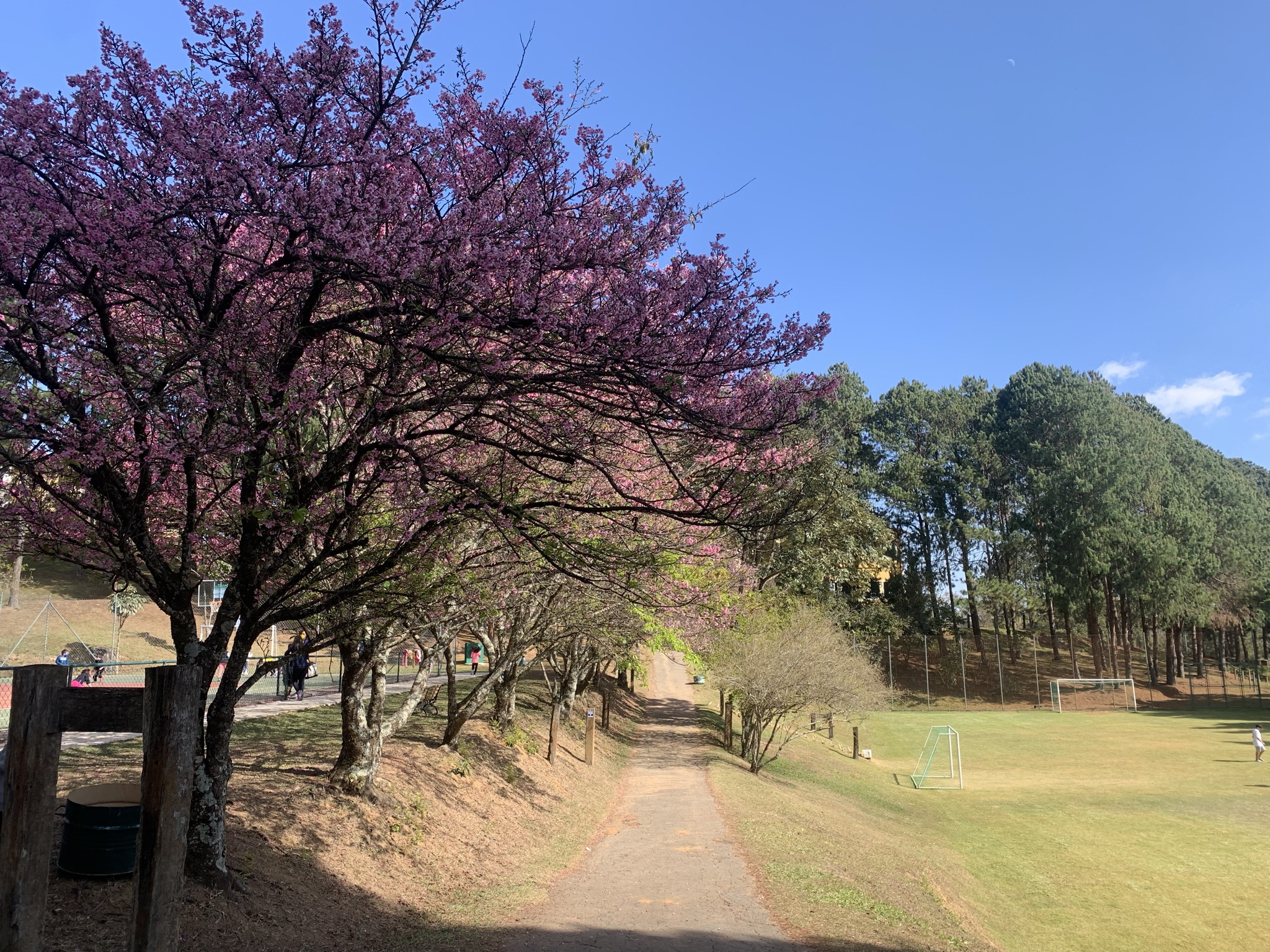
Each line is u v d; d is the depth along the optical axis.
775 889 11.43
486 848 12.47
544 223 5.02
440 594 8.21
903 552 66.62
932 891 14.31
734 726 35.47
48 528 6.43
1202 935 14.92
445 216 5.07
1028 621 78.06
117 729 4.11
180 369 5.78
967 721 51.78
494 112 5.23
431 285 4.79
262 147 4.90
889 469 66.44
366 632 10.70
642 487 8.91
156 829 3.95
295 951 7.21
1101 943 14.41
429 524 6.23
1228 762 35.50
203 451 5.64
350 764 11.28
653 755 26.48
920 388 70.62
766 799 19.31
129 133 5.23
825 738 38.00
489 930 8.98
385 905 9.20
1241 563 62.84
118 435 5.76
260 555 6.85
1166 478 62.88
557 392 5.09
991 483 69.50
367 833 10.65
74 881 6.79
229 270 6.27
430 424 7.62
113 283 5.55
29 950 3.85
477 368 5.19
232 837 8.85
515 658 17.50
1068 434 66.31
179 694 4.05
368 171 5.07
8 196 4.66
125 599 31.50
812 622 26.95
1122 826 23.58
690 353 5.09
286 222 4.95
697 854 13.39
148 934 3.87
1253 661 80.81
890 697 36.03
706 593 10.73
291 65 5.17
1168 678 65.88
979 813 25.42
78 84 5.07
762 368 5.34
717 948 8.70
